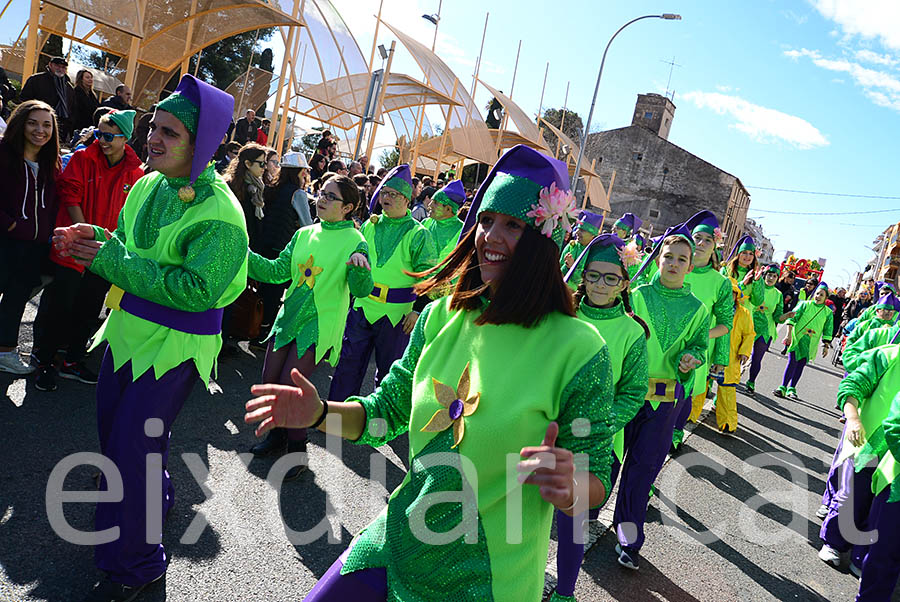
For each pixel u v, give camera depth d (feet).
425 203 34.63
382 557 5.77
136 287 8.39
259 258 14.06
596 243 11.18
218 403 17.03
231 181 19.60
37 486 11.42
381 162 103.45
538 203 5.54
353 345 16.93
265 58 88.43
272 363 13.92
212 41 49.78
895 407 10.89
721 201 174.81
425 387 5.89
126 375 9.00
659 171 178.81
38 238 15.17
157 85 53.98
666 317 13.56
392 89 70.18
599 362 5.49
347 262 13.97
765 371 45.16
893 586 11.30
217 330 9.62
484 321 5.64
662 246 14.06
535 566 5.61
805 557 15.24
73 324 16.16
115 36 46.26
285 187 21.67
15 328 15.94
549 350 5.53
